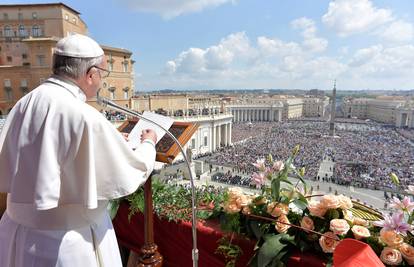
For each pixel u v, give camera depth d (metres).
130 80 43.50
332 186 28.91
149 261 2.75
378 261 1.70
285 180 2.57
